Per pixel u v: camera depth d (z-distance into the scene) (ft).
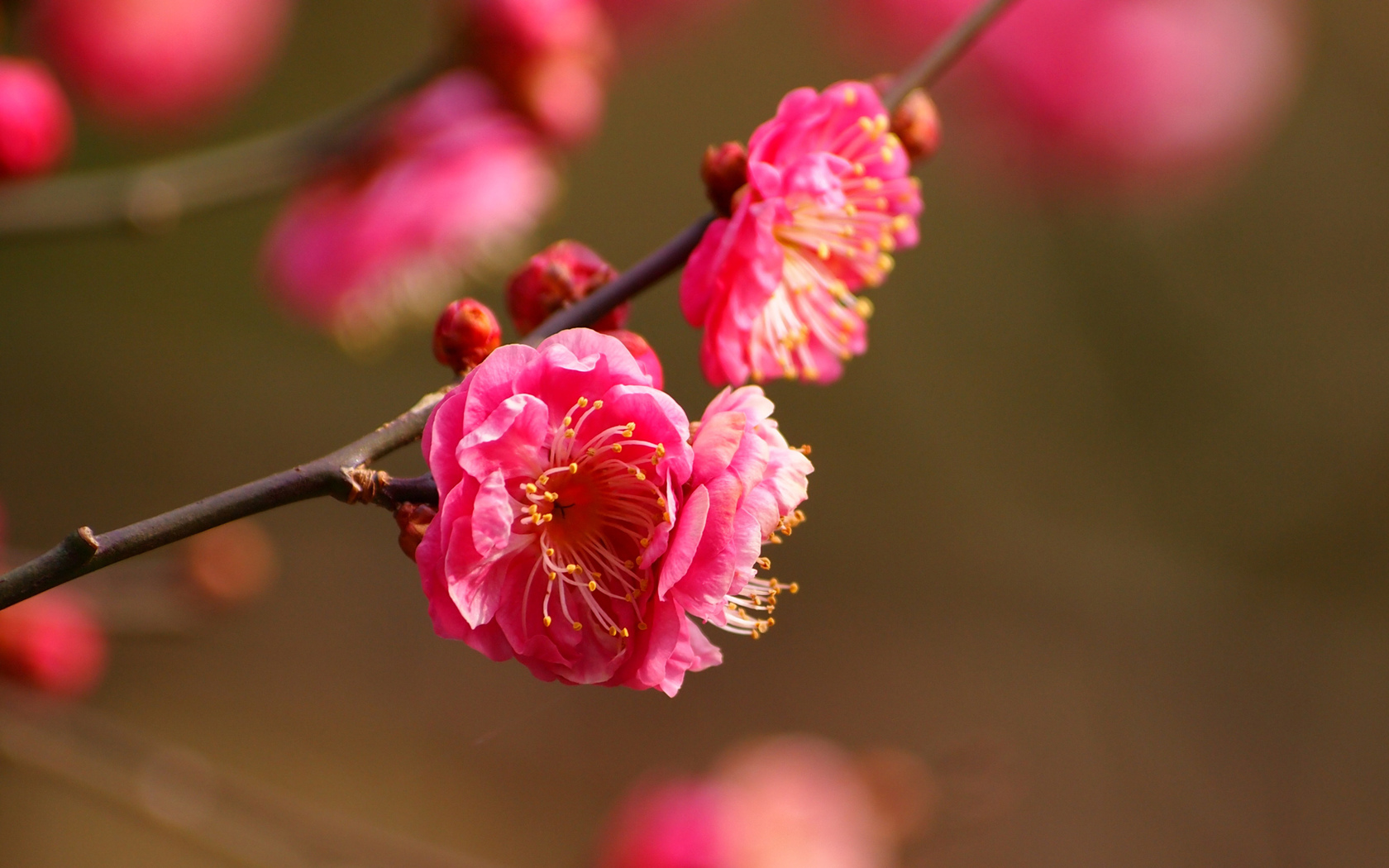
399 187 1.77
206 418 3.81
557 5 1.76
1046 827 3.79
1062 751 3.95
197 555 1.89
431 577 1.48
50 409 3.60
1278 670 4.12
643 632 1.50
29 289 3.65
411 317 1.82
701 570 1.48
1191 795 3.89
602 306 1.54
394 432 1.49
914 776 2.14
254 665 3.56
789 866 1.95
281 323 3.92
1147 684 4.11
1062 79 2.17
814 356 1.58
